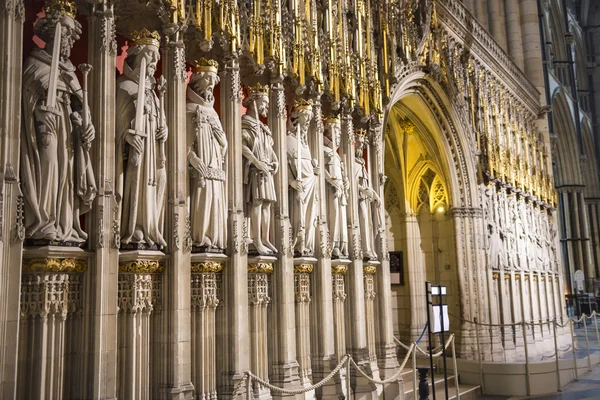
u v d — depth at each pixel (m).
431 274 21.05
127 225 7.52
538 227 27.77
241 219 9.32
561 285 29.81
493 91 23.98
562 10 47.28
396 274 21.41
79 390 6.78
